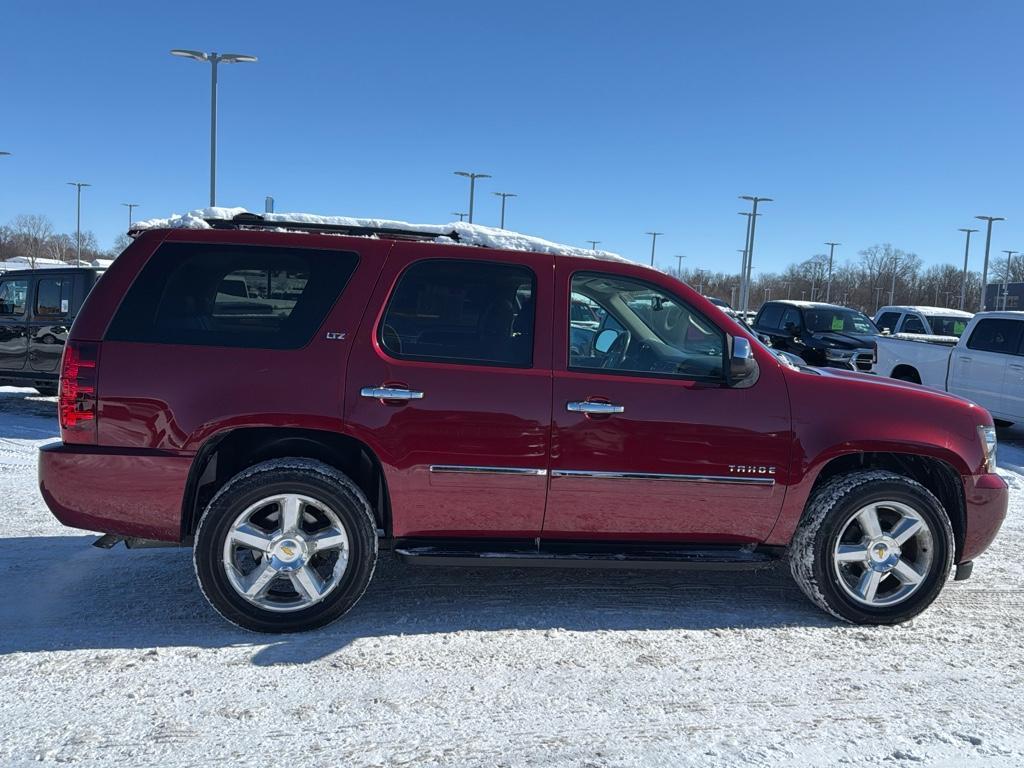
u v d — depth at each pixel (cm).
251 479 374
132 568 474
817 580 412
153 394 374
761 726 316
